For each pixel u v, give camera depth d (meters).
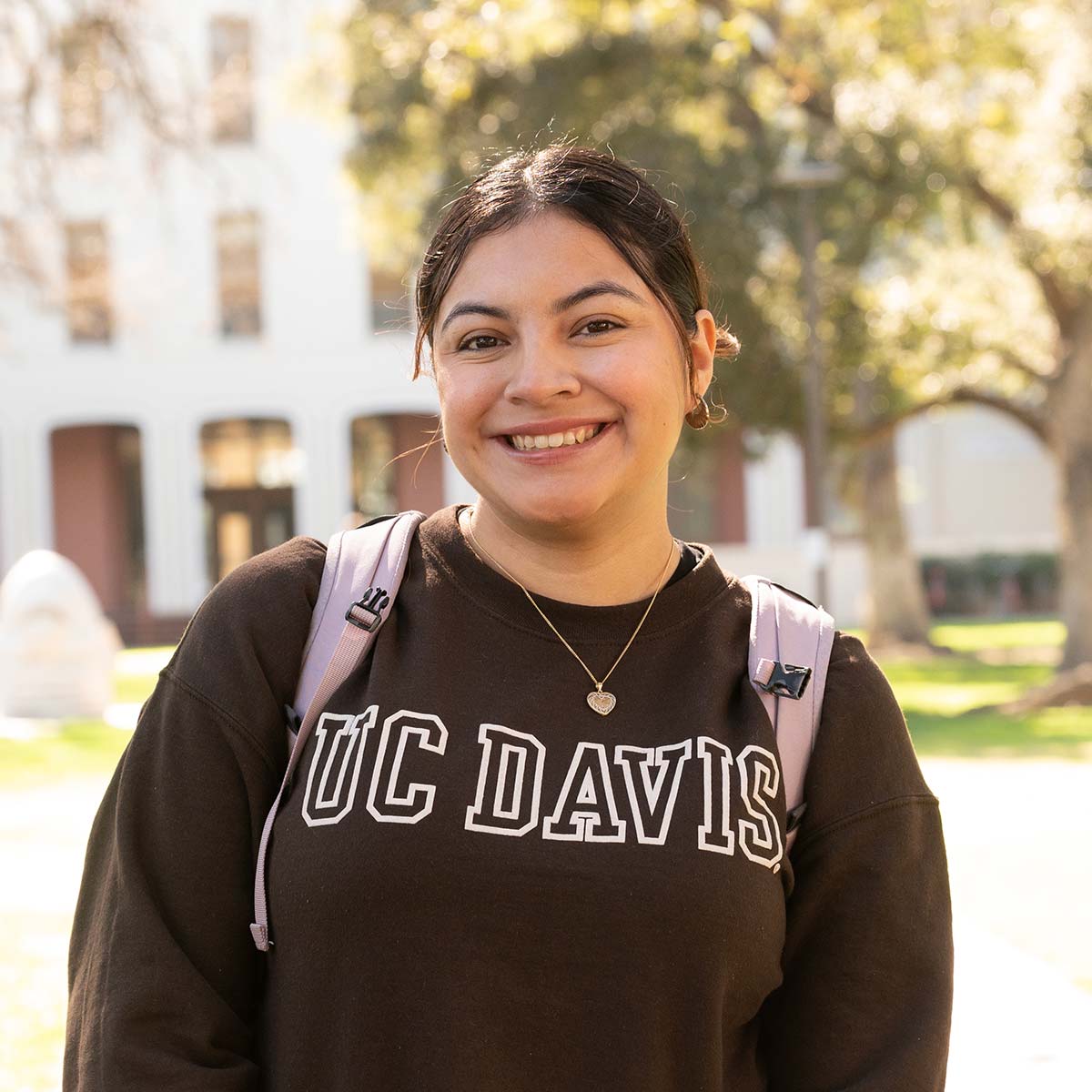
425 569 1.99
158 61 25.39
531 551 2.00
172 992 1.83
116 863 1.91
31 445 34.09
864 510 26.33
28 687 16.89
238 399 34.28
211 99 15.32
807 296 18.31
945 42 16.23
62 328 33.97
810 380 18.56
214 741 1.91
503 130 17.56
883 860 1.98
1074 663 19.27
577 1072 1.78
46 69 13.09
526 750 1.85
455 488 35.00
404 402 34.38
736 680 1.98
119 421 34.31
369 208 22.75
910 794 2.01
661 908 1.78
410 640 1.93
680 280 2.00
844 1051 1.94
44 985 5.48
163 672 1.97
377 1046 1.78
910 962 1.97
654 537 2.03
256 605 1.96
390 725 1.85
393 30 17.72
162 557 34.34
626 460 1.93
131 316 24.84
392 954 1.78
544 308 1.91
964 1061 4.67
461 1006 1.76
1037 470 37.66
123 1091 1.78
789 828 1.95
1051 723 15.63
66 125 13.71
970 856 8.19
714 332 2.10
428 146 19.09
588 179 1.96
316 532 34.38
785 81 18.50
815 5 16.31
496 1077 1.77
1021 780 11.20
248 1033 1.90
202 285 33.75
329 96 21.03
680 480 2.58
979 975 5.71
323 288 34.28
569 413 1.91
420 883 1.77
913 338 21.25
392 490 35.53
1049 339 21.92
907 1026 1.94
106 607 34.59
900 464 37.53
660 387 1.95
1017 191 18.75
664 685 1.94
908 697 18.75
